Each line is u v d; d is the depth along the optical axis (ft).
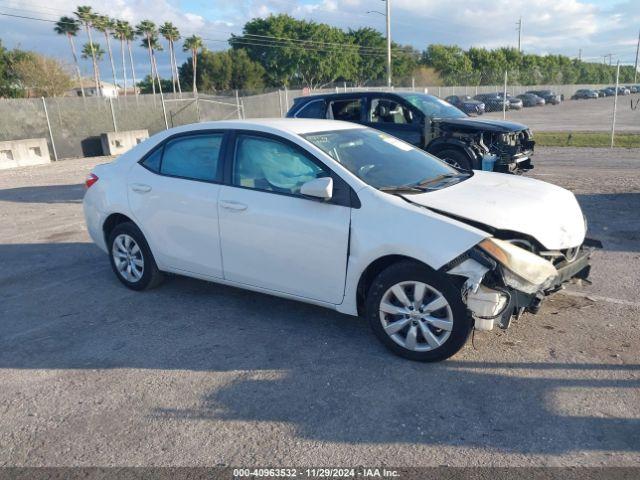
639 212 25.73
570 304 15.51
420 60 273.33
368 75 273.75
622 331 13.74
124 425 10.60
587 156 46.55
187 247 15.97
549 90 169.07
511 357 12.63
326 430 10.21
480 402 10.92
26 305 17.12
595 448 9.45
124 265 18.03
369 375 12.11
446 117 31.68
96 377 12.47
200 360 13.10
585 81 254.88
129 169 17.38
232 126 15.40
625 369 11.96
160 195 16.25
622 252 20.13
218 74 246.88
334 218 12.98
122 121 75.41
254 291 16.19
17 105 63.36
